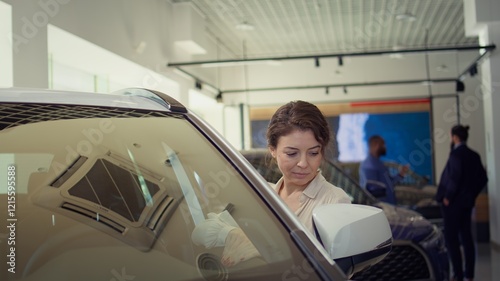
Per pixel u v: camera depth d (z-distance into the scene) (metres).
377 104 15.41
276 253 1.41
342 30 12.25
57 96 1.69
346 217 1.53
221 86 13.44
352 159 15.50
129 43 7.75
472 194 6.65
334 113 15.54
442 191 6.76
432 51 8.95
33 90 1.71
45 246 1.38
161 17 9.07
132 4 7.89
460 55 14.98
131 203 1.55
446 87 15.19
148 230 1.49
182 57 10.23
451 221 6.68
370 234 1.52
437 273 4.21
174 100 1.87
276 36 12.61
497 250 9.50
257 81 15.51
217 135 1.76
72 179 1.55
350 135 15.53
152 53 8.66
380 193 5.59
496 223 9.60
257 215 1.52
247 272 1.37
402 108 15.38
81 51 7.05
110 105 1.73
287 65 15.42
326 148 2.05
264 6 10.10
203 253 1.45
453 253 6.68
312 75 15.36
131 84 8.76
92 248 1.40
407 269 4.16
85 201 1.52
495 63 9.39
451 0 10.22
